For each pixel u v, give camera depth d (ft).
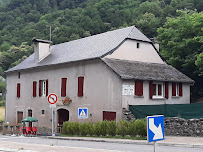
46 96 91.45
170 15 184.65
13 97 107.86
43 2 388.16
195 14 99.55
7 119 110.42
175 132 60.18
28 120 83.51
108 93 71.61
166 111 66.28
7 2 438.40
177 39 100.07
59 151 36.42
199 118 61.11
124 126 57.72
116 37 82.43
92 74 76.43
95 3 311.47
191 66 96.22
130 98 69.92
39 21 335.06
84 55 80.84
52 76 89.71
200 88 99.60
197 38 91.66
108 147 42.91
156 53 86.99
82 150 37.22
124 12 264.93
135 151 37.27
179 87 82.64
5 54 284.00
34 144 46.98
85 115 56.65
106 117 71.82
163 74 79.30
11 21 359.25
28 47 287.07
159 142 47.19
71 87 82.69
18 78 105.91
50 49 105.09
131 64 76.69
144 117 65.31
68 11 318.04
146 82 74.18
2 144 47.78
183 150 38.73
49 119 89.66
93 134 62.39
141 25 192.24
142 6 262.06
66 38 245.04
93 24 260.01
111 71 71.26
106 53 74.23
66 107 83.56
